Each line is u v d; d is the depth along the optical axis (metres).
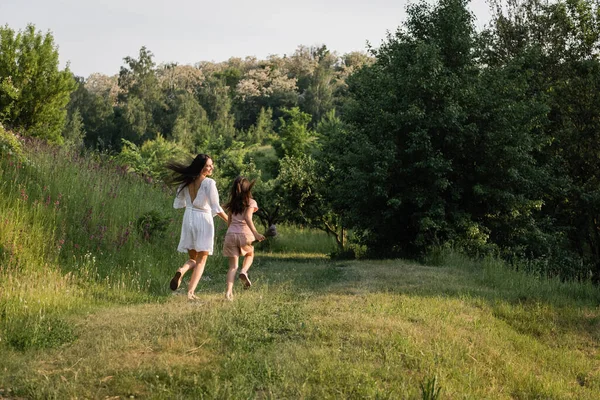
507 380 6.68
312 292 9.60
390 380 5.85
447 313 8.74
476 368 6.70
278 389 5.27
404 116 16.92
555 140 20.81
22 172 13.62
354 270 12.90
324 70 134.50
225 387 5.14
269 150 67.88
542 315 9.84
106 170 17.86
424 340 7.09
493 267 13.66
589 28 22.56
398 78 18.23
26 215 11.48
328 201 23.20
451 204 17.53
